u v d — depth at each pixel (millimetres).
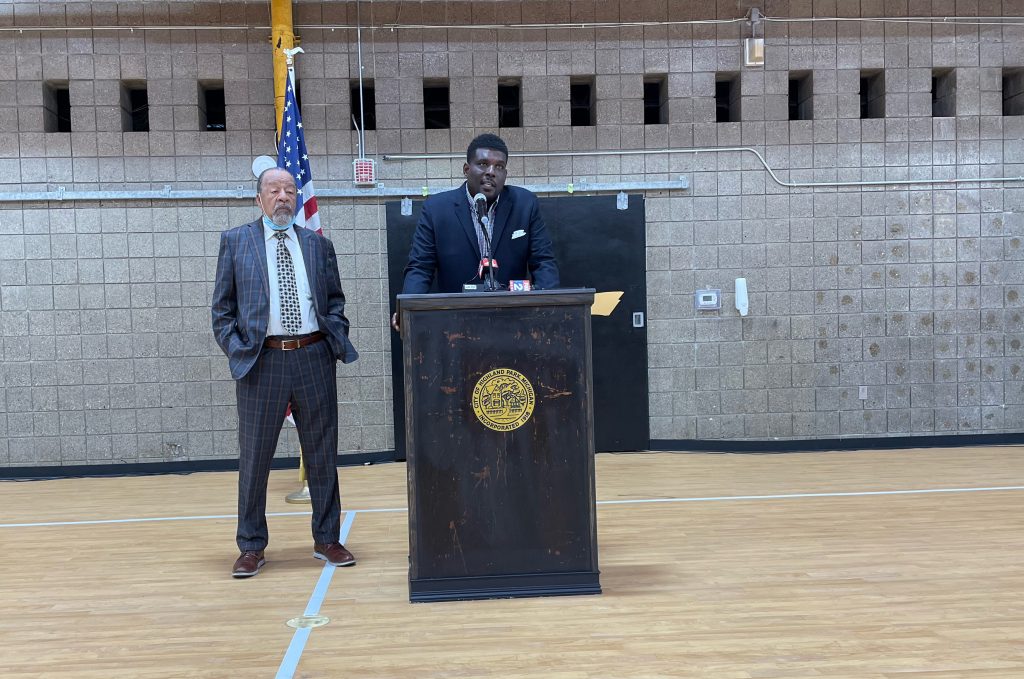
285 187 2693
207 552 3084
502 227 2695
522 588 2408
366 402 5238
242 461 2744
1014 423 5473
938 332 5422
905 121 5398
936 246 5410
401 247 5211
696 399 5391
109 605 2439
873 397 5410
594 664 1899
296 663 1949
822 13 5340
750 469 4680
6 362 5055
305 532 3377
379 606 2365
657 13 5320
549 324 2381
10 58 5020
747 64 5301
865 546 2945
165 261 5109
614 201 5320
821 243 5383
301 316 2732
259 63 5148
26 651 2068
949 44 5383
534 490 2398
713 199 5359
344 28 5184
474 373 2369
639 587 2492
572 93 5605
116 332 5098
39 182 5062
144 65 5090
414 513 2379
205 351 5137
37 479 4965
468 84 5281
